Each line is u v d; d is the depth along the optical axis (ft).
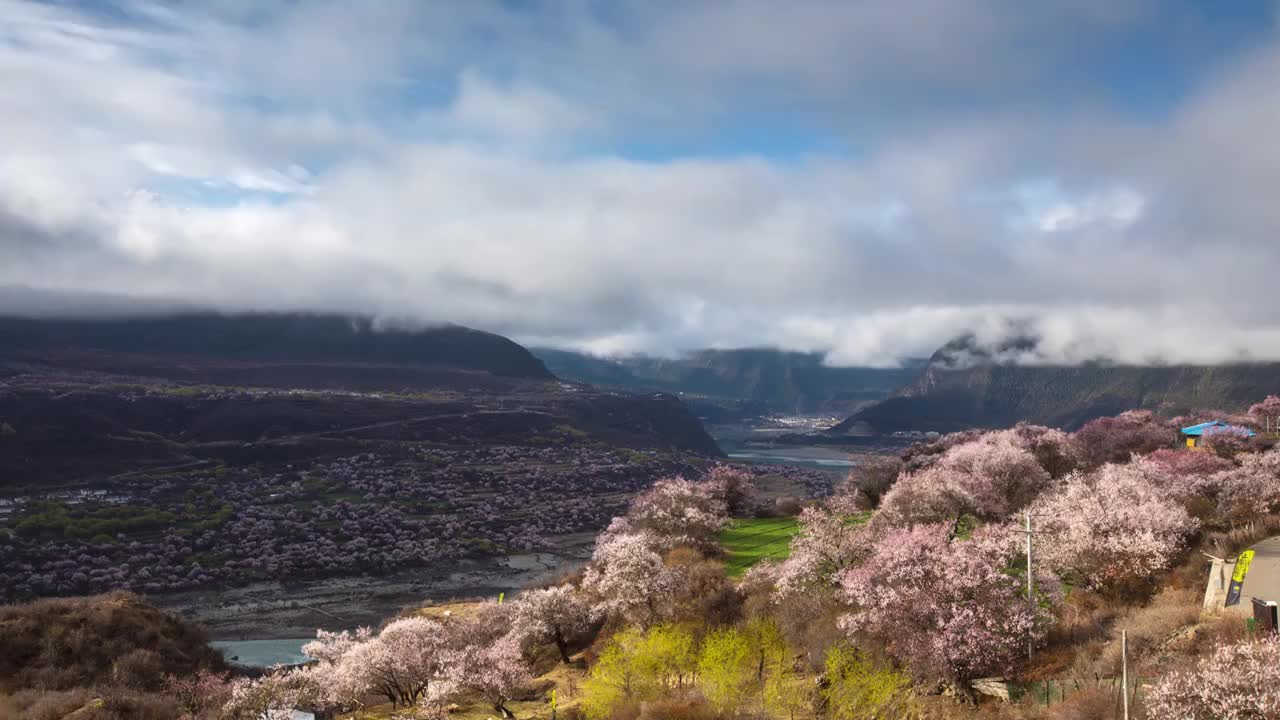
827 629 177.58
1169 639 136.77
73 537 590.14
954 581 150.71
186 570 554.87
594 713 179.01
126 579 530.27
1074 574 185.88
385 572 582.35
